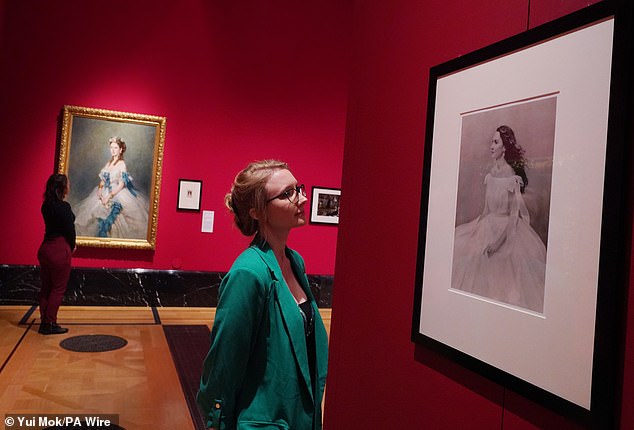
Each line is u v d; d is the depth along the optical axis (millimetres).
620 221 1396
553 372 1556
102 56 8727
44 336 6879
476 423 1888
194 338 7305
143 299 9000
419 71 2344
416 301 2197
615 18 1431
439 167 2104
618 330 1401
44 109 8461
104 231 8781
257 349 2193
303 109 9820
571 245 1522
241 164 9500
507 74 1785
